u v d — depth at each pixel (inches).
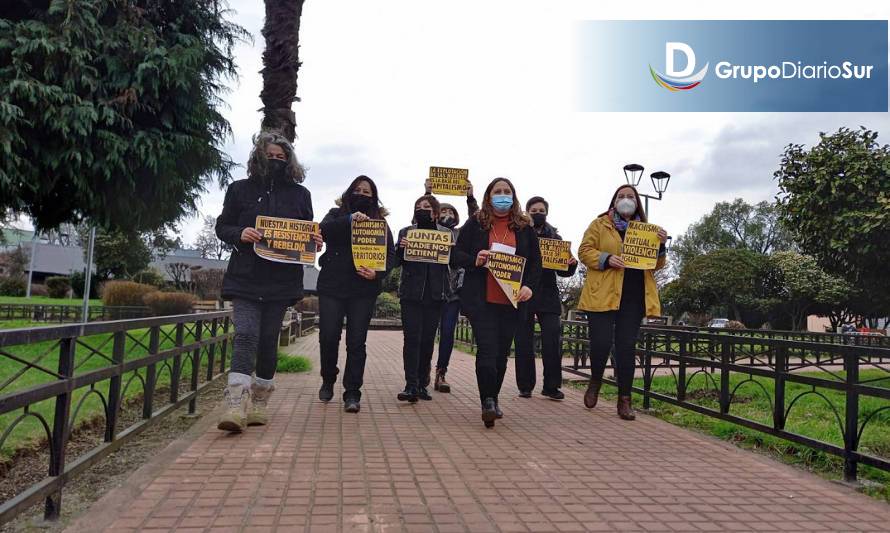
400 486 136.5
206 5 474.9
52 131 383.9
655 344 264.8
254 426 192.2
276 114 341.7
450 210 286.7
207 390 241.3
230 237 183.2
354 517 116.7
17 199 405.7
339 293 221.6
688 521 121.9
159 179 444.1
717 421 227.9
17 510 95.8
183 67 420.5
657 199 610.9
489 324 201.8
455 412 229.1
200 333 221.1
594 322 239.6
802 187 452.4
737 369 205.2
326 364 234.2
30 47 366.0
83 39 391.2
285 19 346.3
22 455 157.6
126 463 154.0
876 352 151.3
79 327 117.9
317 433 184.9
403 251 246.4
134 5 432.1
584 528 115.9
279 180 194.9
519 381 272.5
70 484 136.3
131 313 1010.1
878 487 150.6
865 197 422.0
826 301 1616.6
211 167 484.1
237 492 129.0
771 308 1926.7
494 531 112.4
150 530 107.9
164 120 429.7
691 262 2066.9
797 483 151.7
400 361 423.5
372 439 179.5
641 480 149.0
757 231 2704.2
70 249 2322.8
